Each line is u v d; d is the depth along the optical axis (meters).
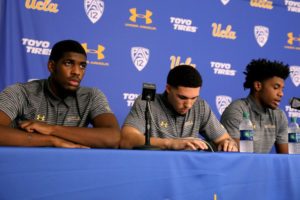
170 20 2.83
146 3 2.77
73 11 2.59
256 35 3.06
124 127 1.97
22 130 1.44
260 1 3.09
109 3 2.68
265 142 2.38
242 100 2.39
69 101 1.89
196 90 1.97
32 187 0.94
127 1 2.72
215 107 2.90
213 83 2.91
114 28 2.68
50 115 1.86
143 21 2.75
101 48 2.64
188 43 2.86
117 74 2.66
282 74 2.32
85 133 1.53
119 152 1.04
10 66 2.45
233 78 2.96
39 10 2.52
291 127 2.31
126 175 1.04
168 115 2.09
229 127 2.27
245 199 1.22
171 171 1.10
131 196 1.04
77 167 0.99
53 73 1.84
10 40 2.46
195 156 1.14
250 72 2.40
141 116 2.01
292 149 2.10
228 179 1.19
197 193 1.14
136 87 2.70
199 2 2.91
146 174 1.07
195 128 2.13
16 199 0.92
